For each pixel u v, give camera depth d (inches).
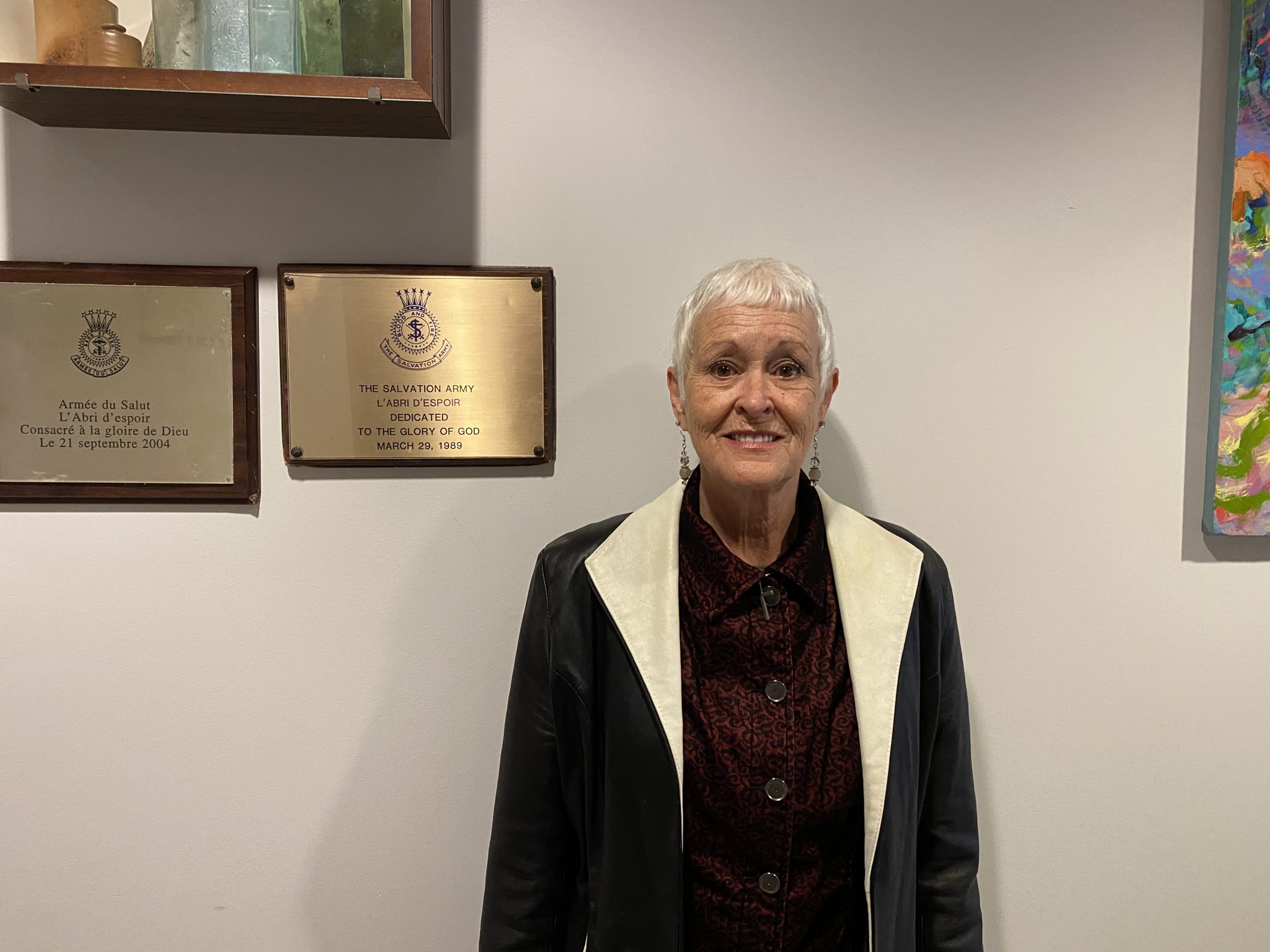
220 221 38.6
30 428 37.8
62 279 37.5
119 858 40.1
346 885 41.3
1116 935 44.9
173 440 38.4
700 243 40.4
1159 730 44.3
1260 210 41.3
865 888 29.5
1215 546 43.9
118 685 39.6
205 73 32.1
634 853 30.0
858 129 40.7
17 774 39.3
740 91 40.1
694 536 31.4
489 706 41.3
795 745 29.3
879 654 30.8
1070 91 41.4
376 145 39.0
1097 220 41.9
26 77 31.4
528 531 40.8
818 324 30.3
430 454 39.5
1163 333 42.6
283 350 38.5
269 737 40.4
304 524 39.9
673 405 33.3
